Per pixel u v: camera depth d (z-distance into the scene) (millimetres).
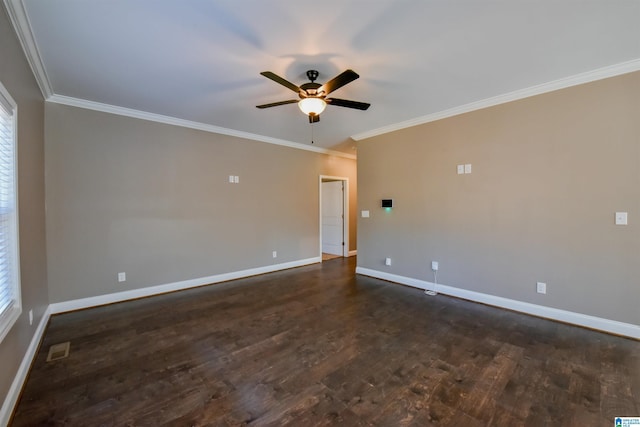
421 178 4145
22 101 2188
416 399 1817
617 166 2664
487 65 2588
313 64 2533
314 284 4469
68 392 1882
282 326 2926
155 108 3635
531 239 3174
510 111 3281
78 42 2178
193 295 3936
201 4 1783
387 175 4590
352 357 2322
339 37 2146
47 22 1932
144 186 3859
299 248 5797
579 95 2840
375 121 4230
